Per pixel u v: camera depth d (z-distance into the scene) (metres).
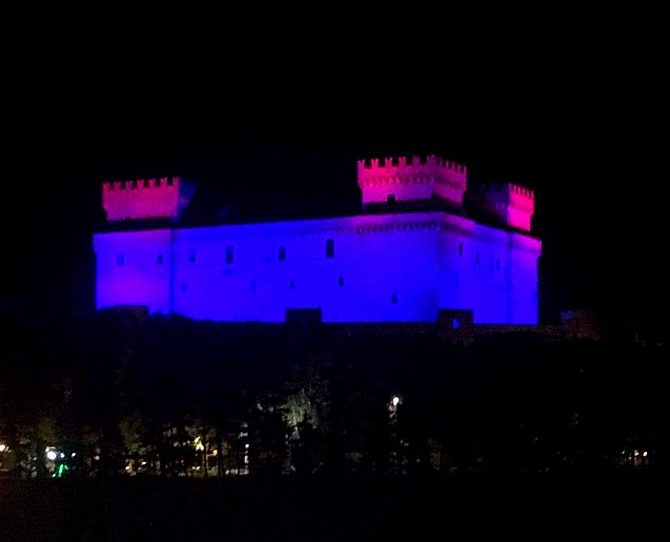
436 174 83.62
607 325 67.06
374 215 83.56
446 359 40.31
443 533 30.20
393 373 38.59
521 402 35.62
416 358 41.00
